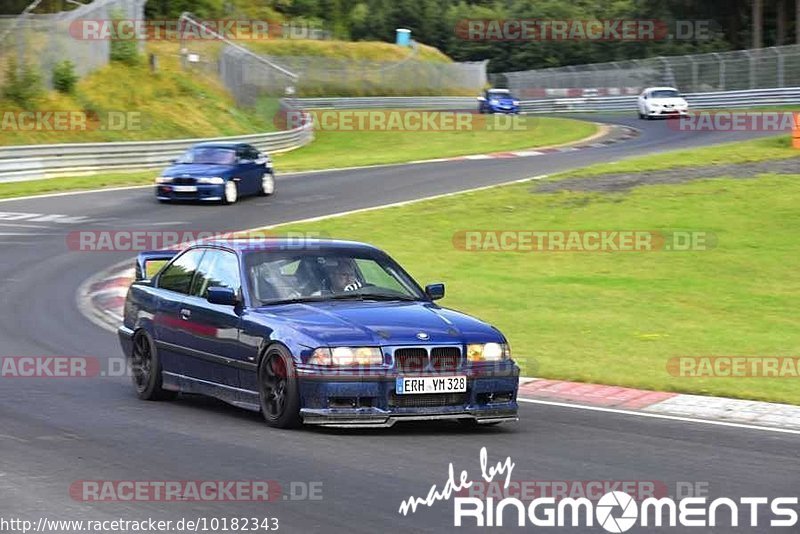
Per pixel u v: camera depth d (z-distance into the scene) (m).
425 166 122.94
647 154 127.00
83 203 94.94
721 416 33.31
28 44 137.25
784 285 60.53
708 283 61.41
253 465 25.36
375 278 32.81
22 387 36.50
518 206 88.50
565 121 192.00
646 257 69.12
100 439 28.23
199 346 32.47
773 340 47.00
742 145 120.19
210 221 85.25
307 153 155.75
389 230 81.06
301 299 31.52
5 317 51.53
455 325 29.92
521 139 161.75
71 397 34.91
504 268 67.25
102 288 60.47
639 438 29.42
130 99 151.62
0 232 79.12
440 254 72.12
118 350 44.28
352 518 21.16
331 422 28.20
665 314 53.28
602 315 52.94
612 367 40.88
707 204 84.50
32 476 24.28
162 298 34.59
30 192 100.81
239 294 31.61
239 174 96.44
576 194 91.94
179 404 34.03
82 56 149.12
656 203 86.06
